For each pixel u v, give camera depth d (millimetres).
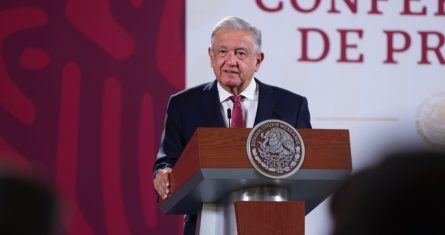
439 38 14492
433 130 14234
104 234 13742
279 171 6199
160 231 13789
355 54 14359
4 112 13766
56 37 13945
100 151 13859
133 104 13984
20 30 13883
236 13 14234
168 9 14164
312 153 6324
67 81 13906
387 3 14445
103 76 13984
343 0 14383
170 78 14078
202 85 8617
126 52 14039
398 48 14430
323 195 6871
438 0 14492
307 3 14320
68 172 13773
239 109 8289
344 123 14281
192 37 14164
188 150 6488
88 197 13766
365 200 2398
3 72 13797
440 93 14367
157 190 7434
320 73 14281
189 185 6488
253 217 6203
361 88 14336
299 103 8359
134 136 13945
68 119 13859
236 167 6145
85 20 14016
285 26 14281
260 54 8539
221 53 8367
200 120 8336
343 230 2424
